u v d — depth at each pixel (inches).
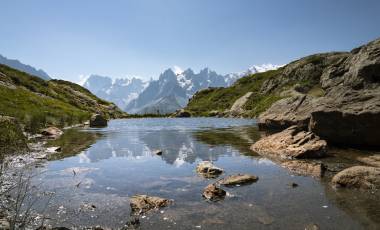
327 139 1009.5
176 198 500.1
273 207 448.5
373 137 887.1
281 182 589.9
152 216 419.2
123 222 398.6
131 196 512.7
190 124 2962.6
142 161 840.9
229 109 6939.0
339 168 701.9
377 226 371.6
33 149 1015.6
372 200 466.3
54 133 1604.3
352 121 927.0
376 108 879.1
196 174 674.8
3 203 458.9
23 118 1884.8
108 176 657.6
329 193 510.9
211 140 1357.0
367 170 549.0
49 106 3225.9
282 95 5654.5
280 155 892.0
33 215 418.9
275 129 1697.8
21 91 3267.7
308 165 722.8
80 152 997.8
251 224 386.9
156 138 1494.8
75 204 469.4
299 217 407.5
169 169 732.0
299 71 6727.4
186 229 374.6
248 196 503.8
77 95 5748.0
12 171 677.9
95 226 384.8
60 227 369.4
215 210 439.8
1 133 871.1
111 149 1077.8
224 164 783.1
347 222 386.6
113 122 3671.3
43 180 614.9
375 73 1310.3
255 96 6919.3
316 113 1026.1
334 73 3964.1
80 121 2974.9
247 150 1021.8
